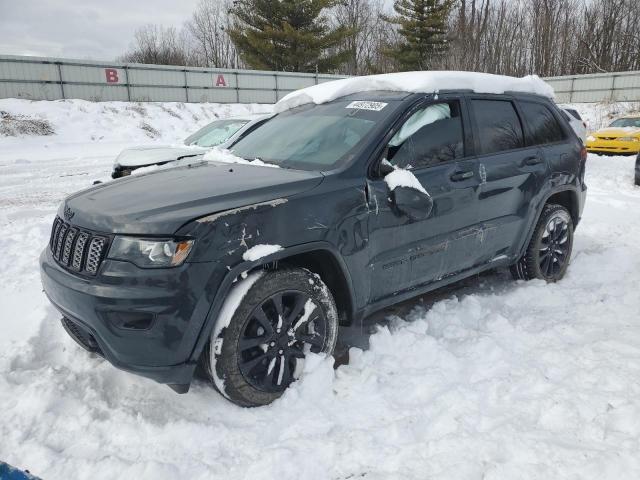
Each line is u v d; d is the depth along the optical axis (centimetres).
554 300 419
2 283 462
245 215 260
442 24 3931
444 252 359
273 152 362
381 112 342
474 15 4569
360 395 288
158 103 2681
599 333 354
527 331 360
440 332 366
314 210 283
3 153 1641
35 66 2425
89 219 265
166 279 240
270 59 3569
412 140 345
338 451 240
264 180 292
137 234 246
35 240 597
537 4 4494
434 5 3912
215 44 5253
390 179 315
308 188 288
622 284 448
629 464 218
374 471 228
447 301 408
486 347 333
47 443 254
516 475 216
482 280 473
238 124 818
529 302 418
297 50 3491
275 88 3142
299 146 352
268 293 271
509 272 492
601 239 605
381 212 313
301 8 3516
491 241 397
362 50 5391
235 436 256
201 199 264
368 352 329
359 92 393
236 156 377
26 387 295
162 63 4769
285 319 285
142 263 242
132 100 2714
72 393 292
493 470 219
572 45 4300
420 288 357
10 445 250
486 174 379
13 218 742
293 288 282
